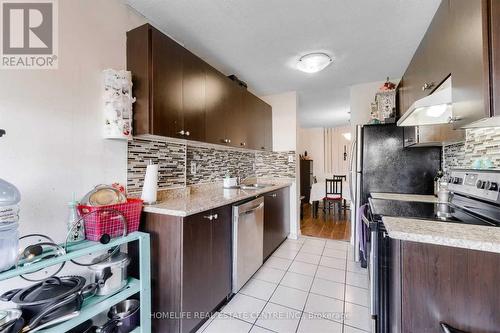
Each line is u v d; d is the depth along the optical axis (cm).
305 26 188
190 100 189
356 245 255
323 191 638
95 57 149
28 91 121
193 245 150
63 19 134
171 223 145
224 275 184
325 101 408
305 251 293
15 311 90
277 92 356
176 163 215
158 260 149
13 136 114
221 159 296
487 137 153
